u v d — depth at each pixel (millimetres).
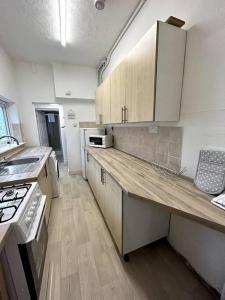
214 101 1018
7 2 1604
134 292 1154
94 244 1610
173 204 893
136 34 1845
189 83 1193
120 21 1956
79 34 2229
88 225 1915
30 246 803
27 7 1683
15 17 1840
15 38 2297
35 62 3254
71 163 3906
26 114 3398
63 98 3535
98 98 2758
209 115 1060
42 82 3398
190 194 1019
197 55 1107
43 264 1080
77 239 1682
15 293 767
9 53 2779
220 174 978
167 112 1253
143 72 1279
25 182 1277
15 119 3137
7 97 2646
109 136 3012
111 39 2365
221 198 889
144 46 1237
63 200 2551
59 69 3279
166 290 1169
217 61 977
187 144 1263
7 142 2719
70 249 1546
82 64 3377
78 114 3754
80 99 3686
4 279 705
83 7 1696
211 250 1124
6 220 748
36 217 981
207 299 1106
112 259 1433
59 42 2434
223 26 922
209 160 1051
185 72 1220
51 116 6215
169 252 1514
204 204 895
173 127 1395
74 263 1390
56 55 2908
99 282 1224
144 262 1403
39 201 1159
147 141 1834
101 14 1819
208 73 1040
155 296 1127
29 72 3281
